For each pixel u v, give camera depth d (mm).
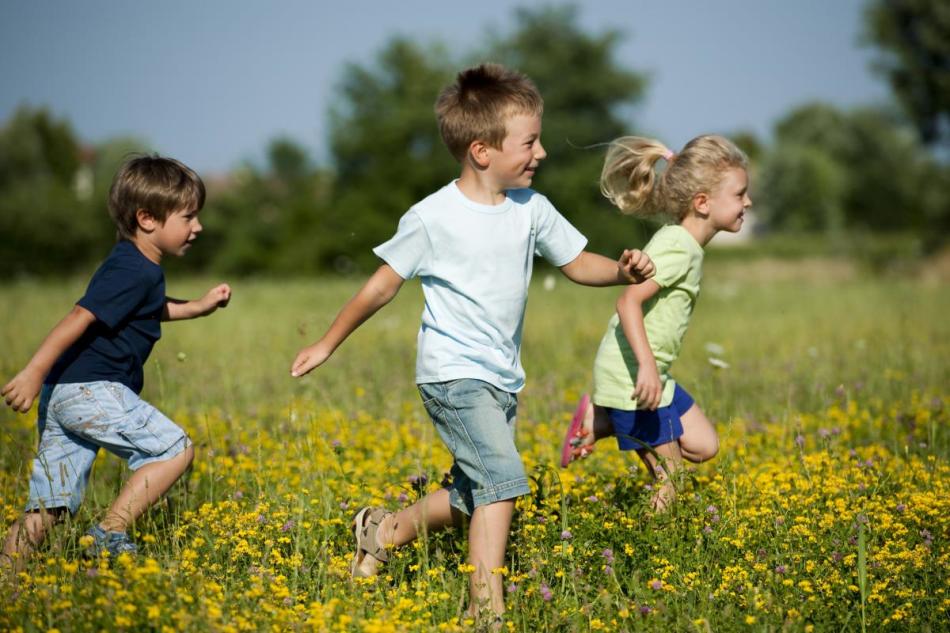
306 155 132375
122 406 8039
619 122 119625
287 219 118438
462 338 7504
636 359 8328
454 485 7664
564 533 7566
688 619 6457
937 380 15930
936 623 6801
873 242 89625
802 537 7965
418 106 116812
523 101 7527
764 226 168875
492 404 7410
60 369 8062
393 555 7766
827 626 6660
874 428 12781
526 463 10188
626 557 7730
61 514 7969
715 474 9984
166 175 8430
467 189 7723
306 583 7477
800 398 14352
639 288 8414
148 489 7992
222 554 7887
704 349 19953
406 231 7547
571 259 8141
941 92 82750
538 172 114250
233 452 11688
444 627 6430
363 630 6324
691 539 7918
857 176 157250
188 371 15969
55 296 35656
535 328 23641
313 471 10070
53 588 6547
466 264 7516
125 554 6629
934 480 9547
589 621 6711
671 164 9336
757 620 6551
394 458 11195
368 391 14602
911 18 83375
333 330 7609
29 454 10945
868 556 7637
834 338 21797
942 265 59625
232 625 6062
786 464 10617
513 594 6836
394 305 29469
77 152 164000
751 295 38750
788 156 163125
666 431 8969
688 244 8875
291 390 14578
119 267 8141
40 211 102062
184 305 9000
